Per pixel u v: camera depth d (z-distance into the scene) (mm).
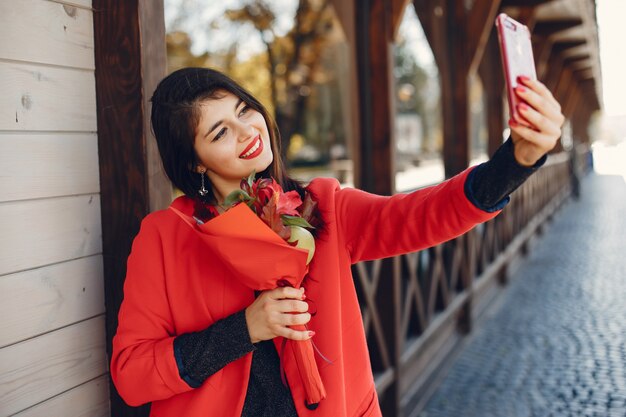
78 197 1689
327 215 1447
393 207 1408
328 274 1385
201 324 1352
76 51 1670
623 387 4031
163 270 1372
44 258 1594
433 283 4426
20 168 1531
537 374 4344
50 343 1613
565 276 7566
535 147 1161
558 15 8852
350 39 3732
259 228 1185
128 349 1319
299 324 1243
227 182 1471
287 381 1330
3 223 1493
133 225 1712
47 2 1594
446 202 1312
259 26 8641
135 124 1688
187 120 1371
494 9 5156
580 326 5441
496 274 7062
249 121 1407
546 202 11844
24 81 1539
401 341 3725
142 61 1677
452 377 4355
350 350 1426
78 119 1682
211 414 1310
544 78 11367
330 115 11414
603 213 14000
